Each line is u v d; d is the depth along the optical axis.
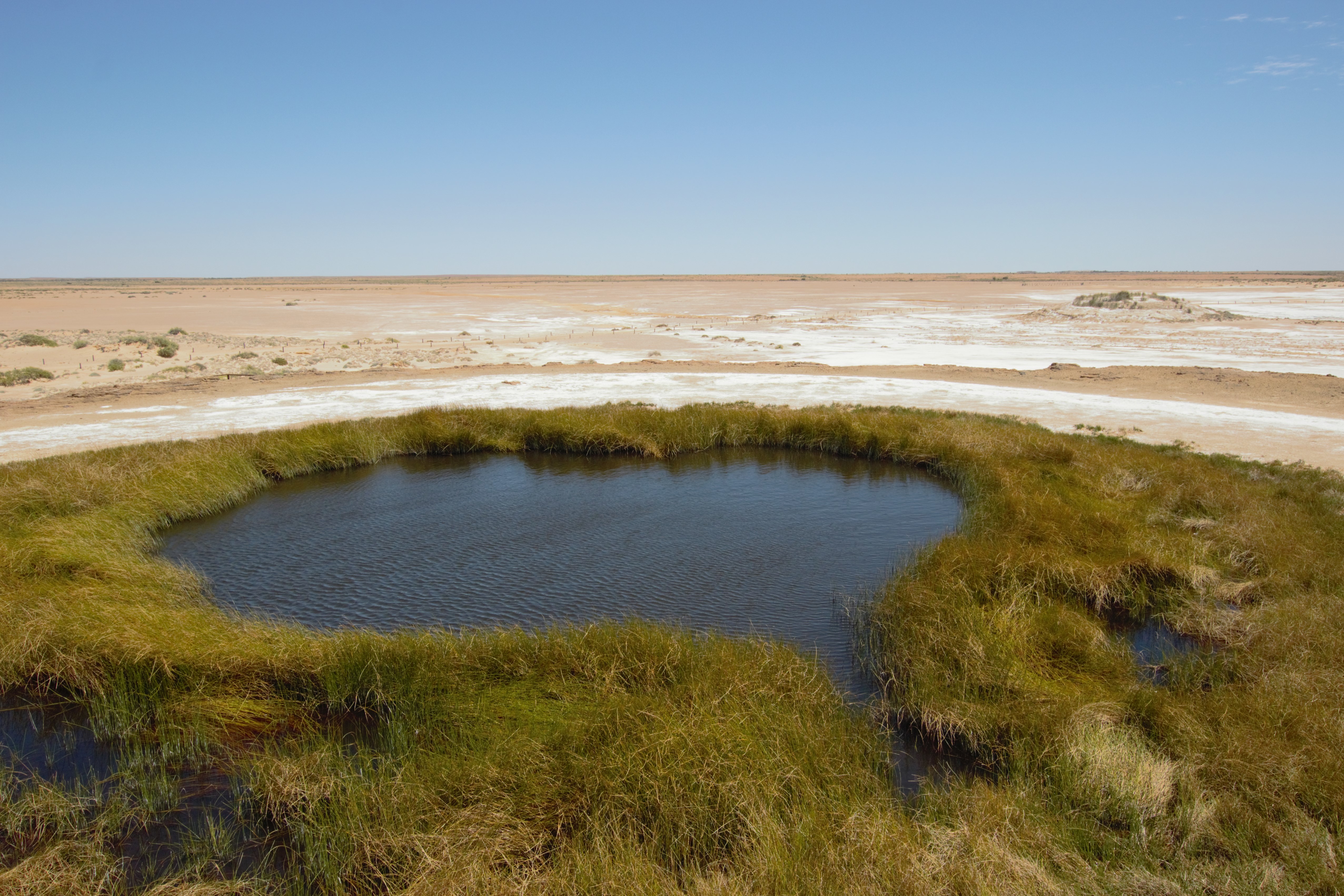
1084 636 7.54
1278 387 22.02
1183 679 6.92
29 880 4.54
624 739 5.46
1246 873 4.45
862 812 5.00
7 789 5.57
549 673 6.74
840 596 9.29
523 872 4.57
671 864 4.69
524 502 13.07
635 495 13.52
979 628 7.39
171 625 7.38
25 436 16.66
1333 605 7.71
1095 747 5.55
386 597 9.26
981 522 10.98
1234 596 8.67
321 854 4.81
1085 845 4.84
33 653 6.97
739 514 12.46
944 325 48.22
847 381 24.42
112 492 11.59
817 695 6.40
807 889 4.27
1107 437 16.12
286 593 9.37
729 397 21.78
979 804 5.02
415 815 4.99
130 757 6.06
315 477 14.79
